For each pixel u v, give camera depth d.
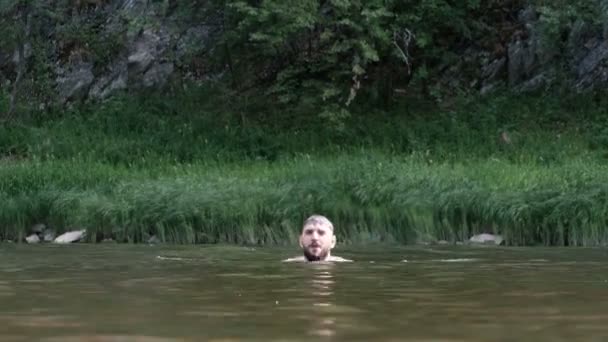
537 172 16.11
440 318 4.47
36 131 23.95
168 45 27.70
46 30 29.38
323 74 24.69
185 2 25.36
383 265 8.27
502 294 5.64
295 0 21.62
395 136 22.28
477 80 25.47
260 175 17.16
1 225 15.57
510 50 25.53
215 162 20.44
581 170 15.93
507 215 13.71
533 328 4.12
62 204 15.48
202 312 4.73
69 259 9.34
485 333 3.96
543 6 23.22
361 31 22.27
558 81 24.50
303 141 22.27
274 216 14.12
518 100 24.05
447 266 8.19
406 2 23.80
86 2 29.94
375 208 14.28
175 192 14.95
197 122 24.25
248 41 24.73
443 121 22.97
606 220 13.39
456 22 24.95
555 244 13.48
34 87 27.70
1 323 4.35
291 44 25.86
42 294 5.77
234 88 26.52
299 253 10.34
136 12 29.05
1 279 6.95
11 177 17.06
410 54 26.06
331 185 14.92
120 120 25.12
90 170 18.06
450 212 14.12
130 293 5.80
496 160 18.69
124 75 27.86
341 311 4.77
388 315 4.59
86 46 28.47
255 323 4.29
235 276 7.06
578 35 25.27
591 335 3.90
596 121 22.55
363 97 25.06
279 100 24.62
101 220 14.73
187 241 14.27
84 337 3.88
